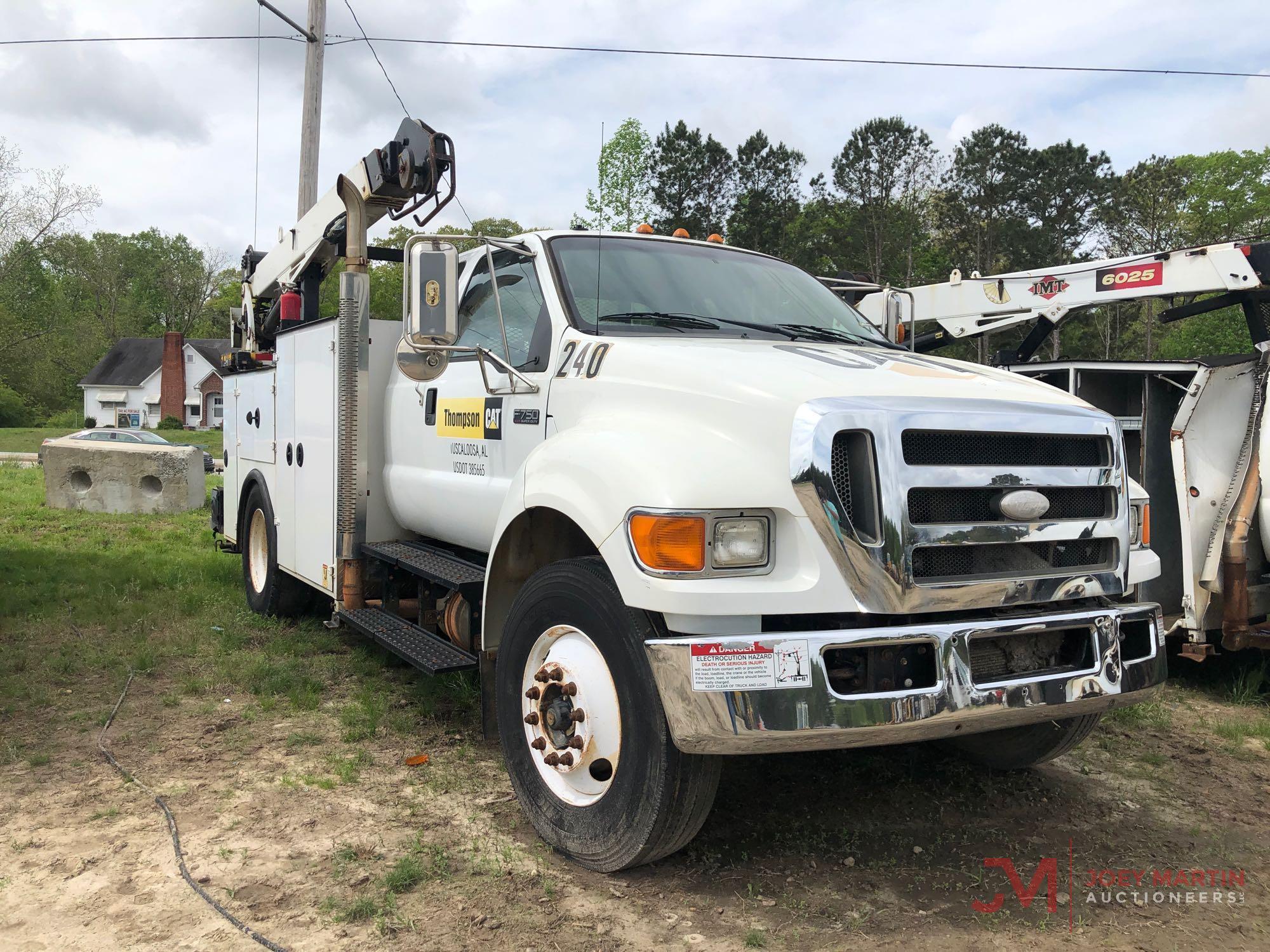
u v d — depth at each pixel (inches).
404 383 210.5
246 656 243.0
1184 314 285.3
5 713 197.0
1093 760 182.5
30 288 3147.1
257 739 184.1
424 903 121.3
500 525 149.4
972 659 120.0
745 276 189.0
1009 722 120.5
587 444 134.7
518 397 166.9
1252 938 118.0
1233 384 239.1
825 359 143.6
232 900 120.9
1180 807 160.6
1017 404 127.8
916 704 112.9
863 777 170.6
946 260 2273.6
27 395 2770.7
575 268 171.2
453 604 189.0
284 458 258.1
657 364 139.5
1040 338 323.0
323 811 149.6
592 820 128.8
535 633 140.6
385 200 252.5
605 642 126.8
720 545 116.1
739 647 111.7
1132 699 130.2
